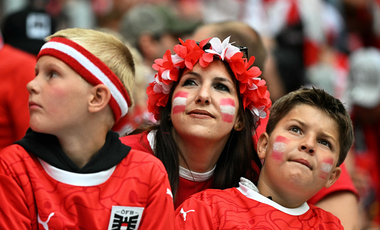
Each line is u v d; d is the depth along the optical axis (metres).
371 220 15.48
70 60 6.71
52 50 6.73
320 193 9.41
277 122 8.45
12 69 10.95
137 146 8.68
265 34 20.64
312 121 8.09
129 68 7.48
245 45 10.51
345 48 23.23
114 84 7.04
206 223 7.79
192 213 7.92
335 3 24.62
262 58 10.77
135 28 17.00
